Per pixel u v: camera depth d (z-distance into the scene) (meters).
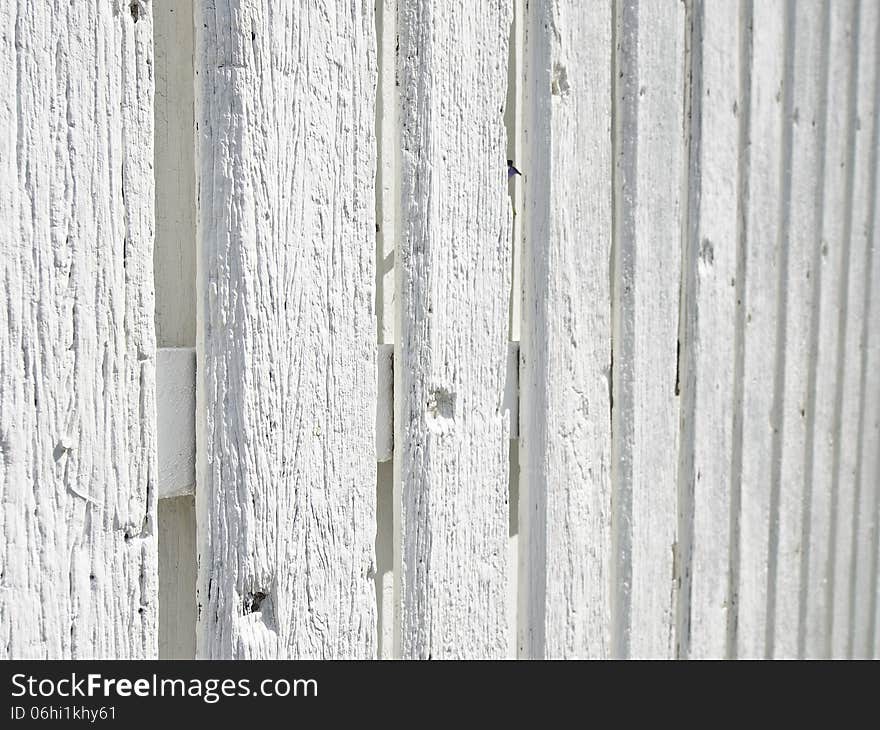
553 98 1.00
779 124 1.27
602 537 1.10
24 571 0.66
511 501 1.14
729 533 1.26
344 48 0.83
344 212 0.83
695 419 1.19
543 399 1.02
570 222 1.03
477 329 0.96
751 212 1.24
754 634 1.31
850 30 1.35
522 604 1.03
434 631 0.93
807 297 1.34
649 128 1.09
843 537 1.44
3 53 0.64
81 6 0.67
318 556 0.83
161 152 0.79
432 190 0.90
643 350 1.11
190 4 0.80
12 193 0.65
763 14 1.23
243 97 0.76
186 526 0.83
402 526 0.90
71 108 0.67
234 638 0.77
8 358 0.65
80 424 0.69
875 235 1.43
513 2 1.03
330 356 0.83
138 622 0.72
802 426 1.35
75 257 0.68
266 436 0.78
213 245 0.75
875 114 1.41
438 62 0.90
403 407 0.89
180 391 0.76
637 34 1.07
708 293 1.19
